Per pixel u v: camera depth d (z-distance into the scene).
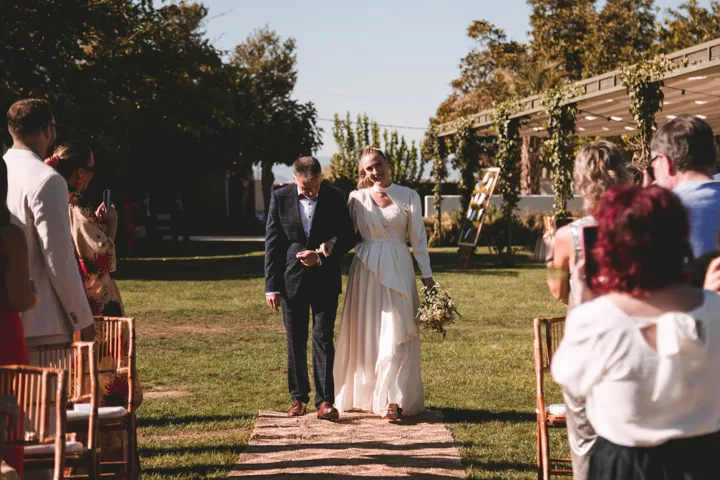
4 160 3.46
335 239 6.20
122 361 4.46
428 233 31.61
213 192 46.28
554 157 19.55
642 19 41.94
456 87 47.00
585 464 3.11
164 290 16.11
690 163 3.23
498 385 7.50
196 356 9.05
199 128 25.30
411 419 6.19
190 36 26.09
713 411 2.34
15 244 3.19
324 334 6.18
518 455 5.20
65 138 20.89
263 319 12.08
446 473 4.80
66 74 21.08
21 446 2.98
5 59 20.20
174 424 6.06
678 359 2.28
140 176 27.56
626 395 2.31
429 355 9.02
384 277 6.12
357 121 45.12
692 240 3.08
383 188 6.23
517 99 22.64
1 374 3.03
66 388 2.95
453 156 30.39
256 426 5.98
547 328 4.23
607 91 17.00
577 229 3.18
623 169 3.44
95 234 4.53
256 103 33.75
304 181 6.11
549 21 42.75
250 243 34.47
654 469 2.33
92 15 21.55
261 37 45.38
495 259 24.80
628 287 2.34
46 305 3.77
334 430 5.86
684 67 14.12
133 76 24.16
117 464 4.04
